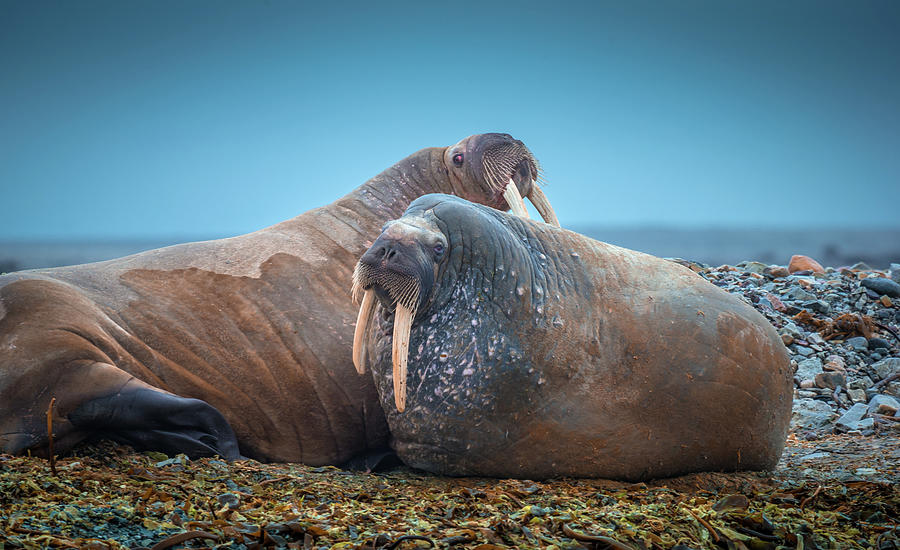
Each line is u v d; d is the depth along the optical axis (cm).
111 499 1608
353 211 2642
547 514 1625
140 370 2175
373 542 1429
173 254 2444
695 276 2277
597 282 2136
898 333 3959
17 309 2083
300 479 1948
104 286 2308
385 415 2162
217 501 1652
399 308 1925
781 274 4831
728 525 1638
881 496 1905
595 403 2030
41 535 1325
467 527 1555
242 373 2280
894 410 3219
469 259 2003
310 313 2370
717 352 2092
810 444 2878
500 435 1997
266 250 2462
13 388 1975
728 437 2112
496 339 1969
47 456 1977
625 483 2077
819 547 1550
